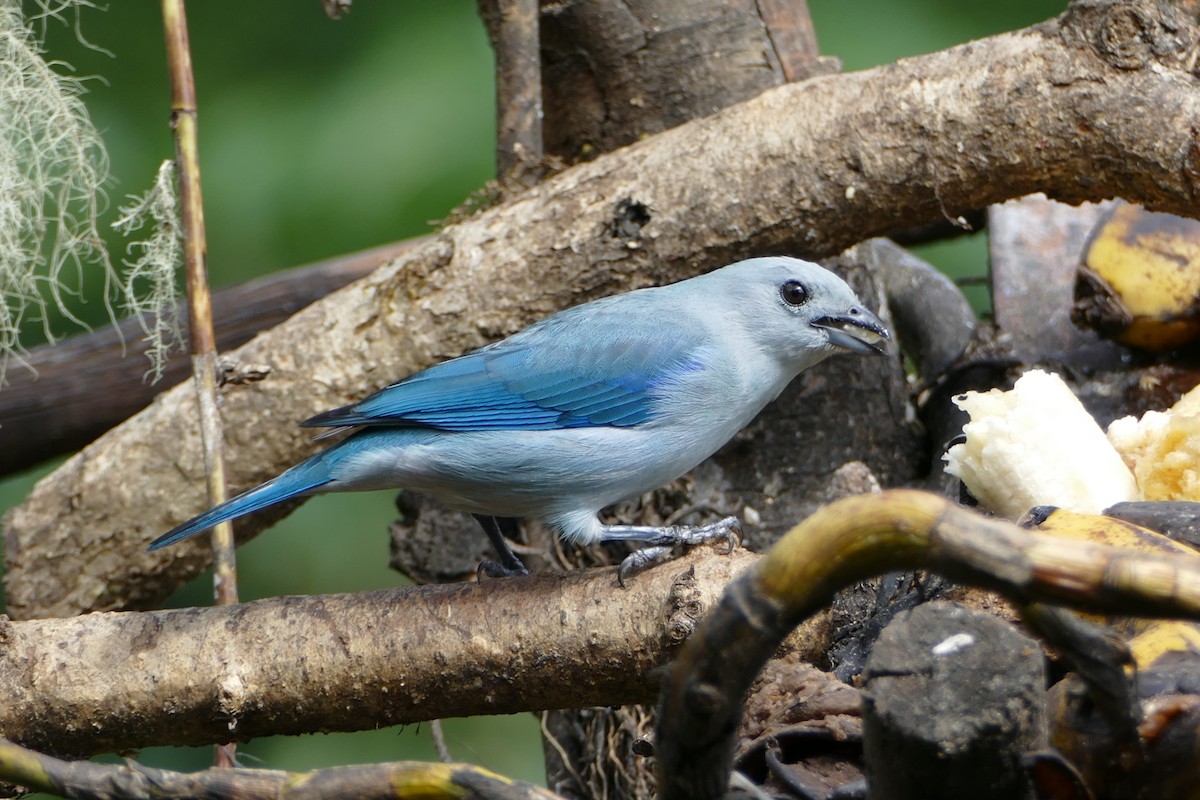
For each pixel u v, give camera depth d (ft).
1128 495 21.58
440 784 13.69
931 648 13.29
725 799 13.64
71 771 14.23
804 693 17.87
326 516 36.88
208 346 24.91
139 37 38.65
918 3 38.27
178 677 21.16
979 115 26.14
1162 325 28.94
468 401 23.89
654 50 33.76
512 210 29.27
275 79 38.19
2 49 27.48
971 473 22.06
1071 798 13.12
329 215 36.35
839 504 11.32
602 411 24.17
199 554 30.04
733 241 28.14
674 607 19.90
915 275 35.76
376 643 20.98
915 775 12.88
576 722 28.60
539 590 20.99
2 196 26.84
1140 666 14.67
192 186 24.94
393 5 38.75
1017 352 31.30
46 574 29.91
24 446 33.88
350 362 29.30
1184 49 25.14
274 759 35.60
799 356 25.89
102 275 36.32
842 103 27.48
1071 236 33.27
